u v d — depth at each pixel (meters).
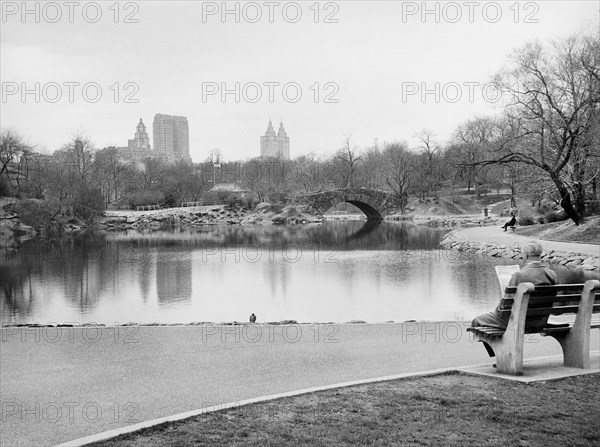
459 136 122.44
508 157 53.72
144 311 27.92
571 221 56.16
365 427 7.57
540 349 12.73
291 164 158.88
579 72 50.56
